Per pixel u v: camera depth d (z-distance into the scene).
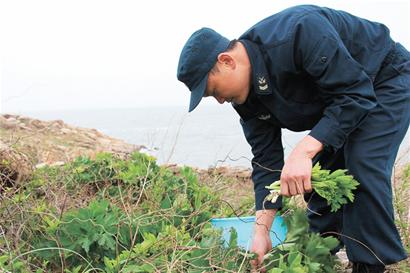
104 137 10.17
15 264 2.85
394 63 3.19
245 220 3.48
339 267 3.60
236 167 6.85
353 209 3.10
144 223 3.27
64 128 9.69
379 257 3.07
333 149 2.92
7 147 4.48
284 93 3.05
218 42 2.99
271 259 3.13
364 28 3.17
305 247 3.23
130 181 3.99
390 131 3.09
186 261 2.89
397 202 3.98
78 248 3.06
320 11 3.07
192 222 3.42
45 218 3.22
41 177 4.14
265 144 3.43
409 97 3.17
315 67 2.87
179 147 7.51
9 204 3.46
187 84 3.02
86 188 4.11
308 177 2.86
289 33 2.91
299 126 3.19
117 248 3.01
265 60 2.98
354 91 2.88
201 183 4.71
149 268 2.76
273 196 2.97
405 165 4.42
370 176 3.04
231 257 2.99
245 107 3.29
